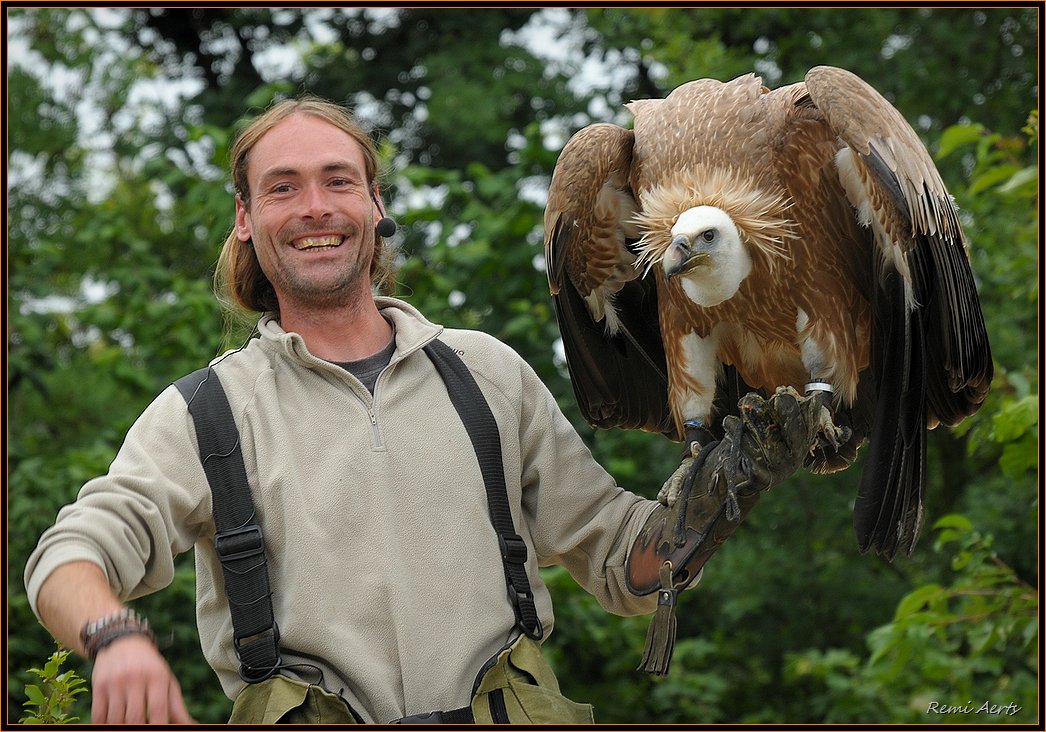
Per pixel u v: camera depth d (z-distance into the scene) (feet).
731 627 79.00
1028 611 41.75
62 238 81.61
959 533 42.47
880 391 25.14
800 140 25.36
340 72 95.20
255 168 24.14
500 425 24.11
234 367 23.45
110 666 18.13
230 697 22.24
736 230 24.53
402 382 23.57
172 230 93.66
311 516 22.15
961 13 80.43
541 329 62.03
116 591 20.52
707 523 23.57
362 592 21.86
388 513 22.40
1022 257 48.57
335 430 22.89
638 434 64.80
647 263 27.71
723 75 72.23
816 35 81.30
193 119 93.91
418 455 22.91
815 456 26.81
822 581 76.79
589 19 79.20
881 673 43.73
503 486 23.39
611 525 24.93
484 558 22.68
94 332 85.71
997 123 80.33
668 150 25.73
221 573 22.61
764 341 26.30
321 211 23.56
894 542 24.68
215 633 22.47
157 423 22.50
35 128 84.94
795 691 77.66
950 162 76.13
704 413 26.50
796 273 25.36
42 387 70.08
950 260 25.53
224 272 26.20
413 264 60.49
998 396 45.55
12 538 59.21
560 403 60.85
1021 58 79.25
